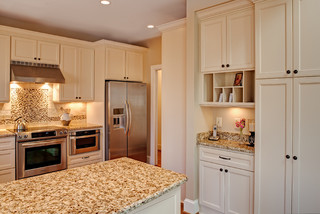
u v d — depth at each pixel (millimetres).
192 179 2910
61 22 3914
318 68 1969
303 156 2051
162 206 1496
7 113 3795
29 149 3473
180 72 3240
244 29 2500
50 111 4281
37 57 3762
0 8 3314
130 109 4508
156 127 5000
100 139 4332
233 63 2596
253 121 2775
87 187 1449
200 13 2840
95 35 4738
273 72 2225
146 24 4031
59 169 3812
